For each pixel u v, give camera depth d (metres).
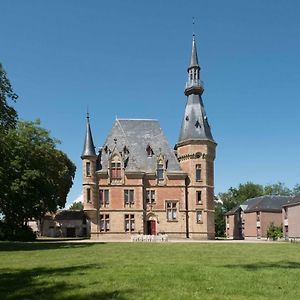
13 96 42.44
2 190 49.97
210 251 34.84
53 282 16.20
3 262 24.95
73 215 110.56
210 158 75.56
